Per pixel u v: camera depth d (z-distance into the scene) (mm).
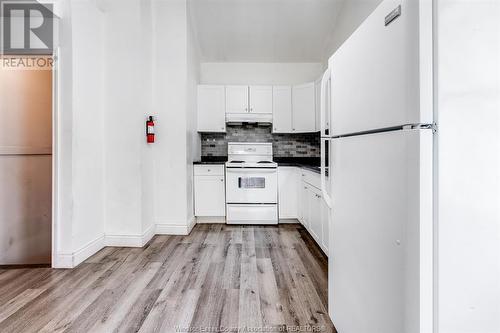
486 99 723
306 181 3111
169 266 2234
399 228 782
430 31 713
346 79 1133
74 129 2254
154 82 3115
